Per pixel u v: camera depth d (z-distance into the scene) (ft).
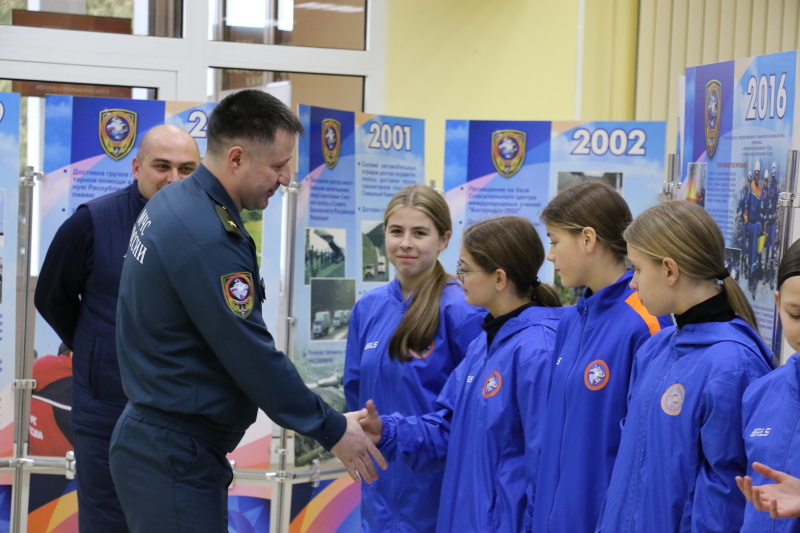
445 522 7.77
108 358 9.31
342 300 11.44
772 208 8.94
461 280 7.89
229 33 16.17
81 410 9.40
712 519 5.38
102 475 9.36
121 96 15.75
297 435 11.14
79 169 10.93
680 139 11.52
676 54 16.94
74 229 9.44
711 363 5.61
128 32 15.67
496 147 12.21
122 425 7.11
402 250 8.90
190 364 6.88
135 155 10.99
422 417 8.48
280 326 11.45
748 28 16.71
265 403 6.93
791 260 4.99
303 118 10.63
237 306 6.76
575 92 17.37
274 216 10.96
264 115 6.90
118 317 7.25
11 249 10.69
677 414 5.70
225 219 6.85
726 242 10.01
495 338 7.71
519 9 17.03
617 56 17.34
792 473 4.99
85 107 10.91
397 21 16.70
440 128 16.99
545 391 7.15
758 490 4.66
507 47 17.06
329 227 11.22
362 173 11.60
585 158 12.05
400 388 8.76
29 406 11.02
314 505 11.59
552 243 7.19
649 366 6.13
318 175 11.00
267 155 6.93
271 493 11.30
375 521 8.96
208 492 7.03
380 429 8.13
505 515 7.23
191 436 6.94
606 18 17.28
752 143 9.39
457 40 16.93
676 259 5.82
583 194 7.07
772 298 8.93
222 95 16.22
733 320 5.83
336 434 7.31
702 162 10.55
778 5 16.65
